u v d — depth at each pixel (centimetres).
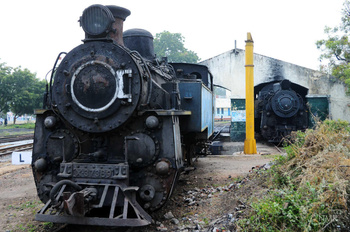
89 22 485
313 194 420
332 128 628
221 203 554
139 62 516
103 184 445
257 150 1431
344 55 1598
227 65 1848
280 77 1786
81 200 403
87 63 472
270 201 437
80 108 474
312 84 1752
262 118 1706
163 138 482
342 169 462
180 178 791
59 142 509
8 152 1309
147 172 482
